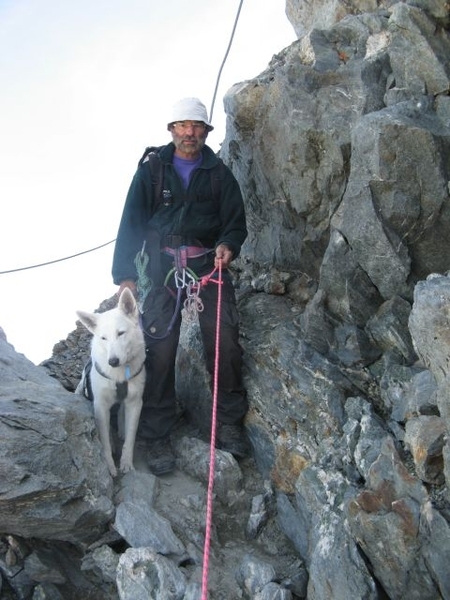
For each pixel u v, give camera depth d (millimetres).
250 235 3939
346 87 3104
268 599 2320
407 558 2111
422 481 2145
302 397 2893
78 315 2869
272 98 3332
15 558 2477
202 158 3135
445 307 2035
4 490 2320
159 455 3035
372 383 2832
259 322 3387
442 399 2084
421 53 2959
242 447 3121
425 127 2730
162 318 3055
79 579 2537
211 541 2658
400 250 2779
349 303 2934
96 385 2848
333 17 3854
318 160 3105
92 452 2604
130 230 3094
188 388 3309
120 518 2514
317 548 2342
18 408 2512
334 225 2936
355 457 2467
